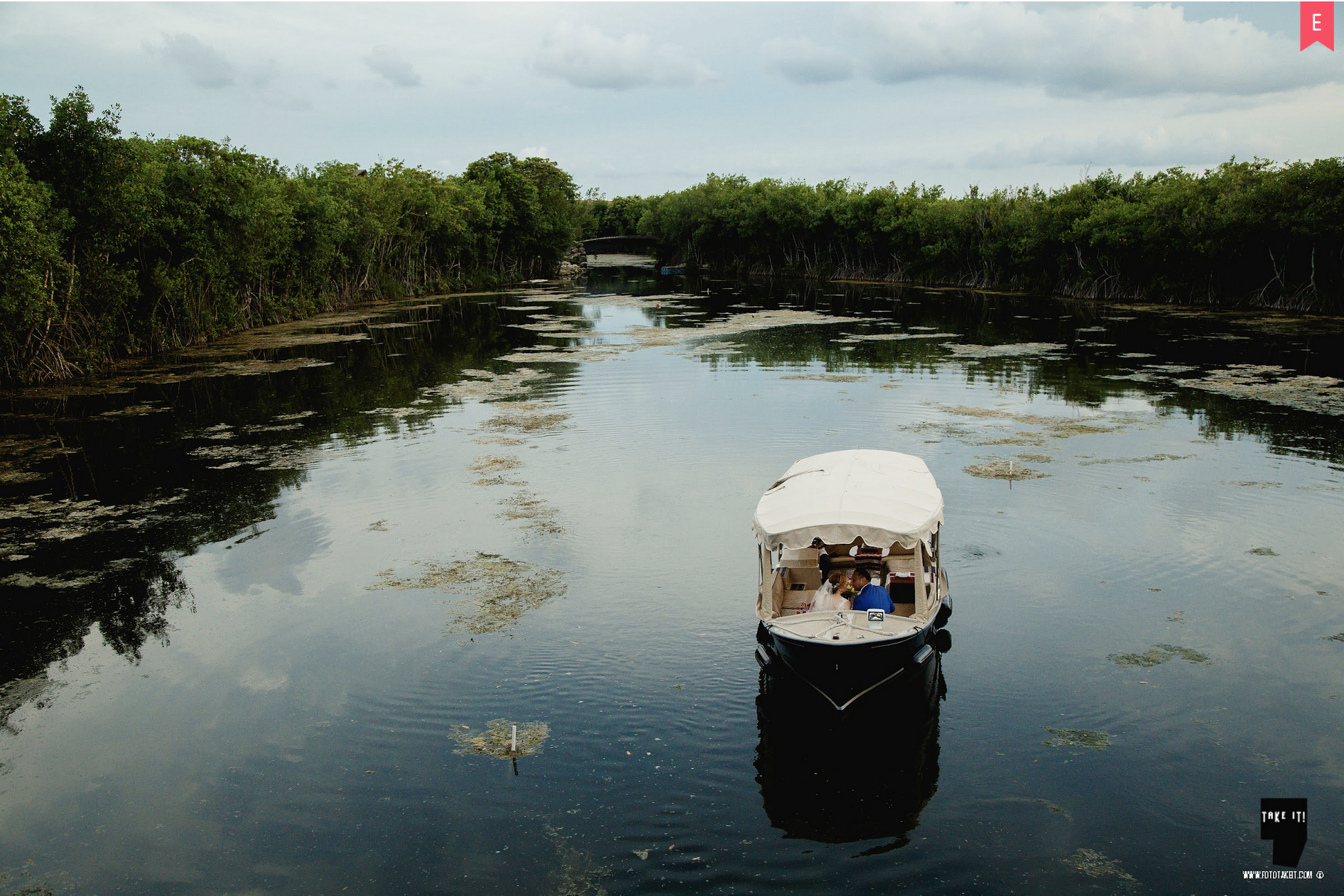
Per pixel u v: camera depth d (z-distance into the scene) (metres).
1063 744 10.16
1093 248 65.12
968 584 14.45
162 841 8.98
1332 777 9.49
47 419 28.77
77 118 34.66
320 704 11.41
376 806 9.40
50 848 8.91
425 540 17.11
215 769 10.14
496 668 12.15
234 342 47.56
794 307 63.56
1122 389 29.95
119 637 13.41
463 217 87.56
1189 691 11.19
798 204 100.06
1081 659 12.05
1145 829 8.75
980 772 9.71
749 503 18.88
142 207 38.03
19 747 10.68
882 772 9.74
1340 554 15.25
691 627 13.22
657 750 10.26
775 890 8.05
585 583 14.88
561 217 107.25
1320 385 29.45
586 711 11.08
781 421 26.19
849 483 13.09
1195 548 15.68
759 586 12.86
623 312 62.25
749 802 9.30
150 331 43.62
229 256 48.59
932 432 24.50
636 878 8.24
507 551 16.42
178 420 28.41
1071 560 15.28
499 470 21.86
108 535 17.78
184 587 15.19
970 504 18.16
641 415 27.62
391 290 77.25
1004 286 75.56
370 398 31.56
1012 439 23.56
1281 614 13.18
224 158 46.84
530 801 9.40
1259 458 21.12
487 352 42.78
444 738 10.59
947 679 11.61
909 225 83.75
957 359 37.62
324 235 61.06
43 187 32.59
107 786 9.90
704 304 68.00
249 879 8.39
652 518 18.03
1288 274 51.41
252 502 19.73
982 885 8.04
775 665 11.47
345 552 16.64
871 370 35.16
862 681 10.62
